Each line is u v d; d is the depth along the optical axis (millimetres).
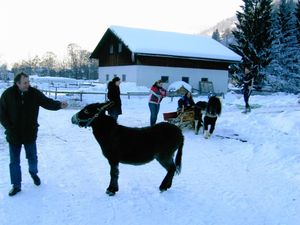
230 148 9742
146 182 6730
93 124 5930
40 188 6164
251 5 39812
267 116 14445
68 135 10953
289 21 45000
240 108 19031
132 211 5395
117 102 11703
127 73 31594
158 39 32906
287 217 5336
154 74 30250
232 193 6262
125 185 6527
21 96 5641
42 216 5090
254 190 6438
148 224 4973
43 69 83000
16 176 5809
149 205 5645
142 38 31844
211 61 32844
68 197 5836
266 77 39594
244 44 39844
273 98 25359
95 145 9680
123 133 5922
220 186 6613
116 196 5969
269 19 40156
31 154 6070
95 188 6301
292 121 12594
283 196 6168
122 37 31016
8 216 5043
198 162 8242
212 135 11594
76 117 5945
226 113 16453
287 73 41000
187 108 12125
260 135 11531
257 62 39406
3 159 7836
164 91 12008
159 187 6277
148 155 6020
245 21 40312
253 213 5453
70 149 9102
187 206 5648
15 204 5453
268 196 6156
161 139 6047
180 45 32438
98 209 5414
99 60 38375
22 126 5742
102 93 22562
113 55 34594
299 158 8375
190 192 6262
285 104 20938
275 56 41594
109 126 5922
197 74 32344
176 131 6266
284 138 10953
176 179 6953
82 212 5281
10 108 5586
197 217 5254
